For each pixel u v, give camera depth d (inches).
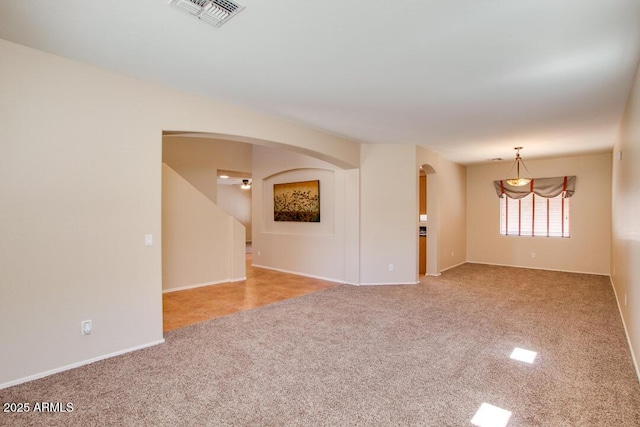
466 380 100.8
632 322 120.1
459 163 307.3
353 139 214.5
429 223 265.6
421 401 89.8
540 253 288.5
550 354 118.8
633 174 122.1
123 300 117.7
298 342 129.0
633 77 115.6
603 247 261.7
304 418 82.5
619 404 88.3
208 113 139.2
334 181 245.8
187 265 223.0
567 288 218.2
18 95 97.1
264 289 217.6
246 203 540.1
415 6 76.9
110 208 114.4
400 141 220.8
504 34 89.0
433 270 262.7
